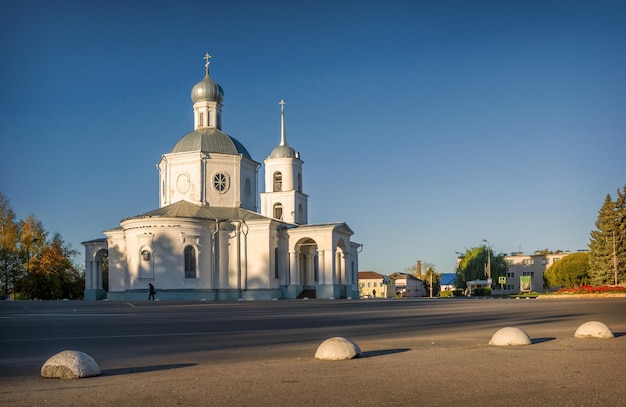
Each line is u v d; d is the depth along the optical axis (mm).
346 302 53438
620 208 91562
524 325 22016
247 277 66750
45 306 41469
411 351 13789
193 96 74750
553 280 122000
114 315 29609
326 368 11195
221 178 70438
